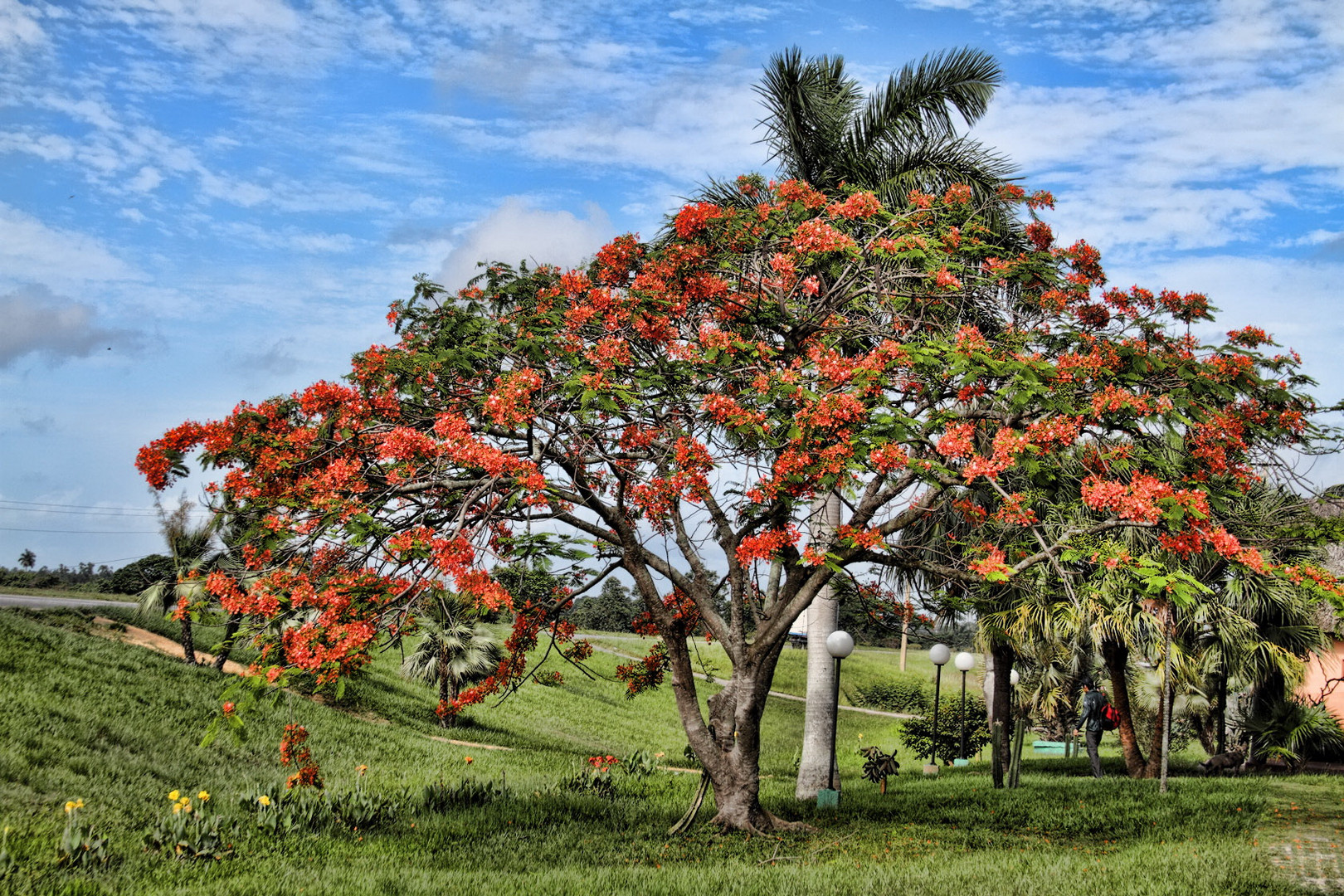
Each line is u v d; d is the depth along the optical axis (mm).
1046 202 12070
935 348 9141
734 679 10844
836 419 8586
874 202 10219
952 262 10492
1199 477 9211
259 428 8875
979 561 9328
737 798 10656
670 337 10164
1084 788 13484
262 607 8305
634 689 12938
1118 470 9258
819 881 7922
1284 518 9938
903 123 14055
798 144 14031
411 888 7699
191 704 16234
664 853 9531
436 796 12227
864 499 10602
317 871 8258
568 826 10930
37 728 12508
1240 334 9789
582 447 9609
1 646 15484
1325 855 8828
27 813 9547
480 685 12031
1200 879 7688
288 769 14711
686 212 10289
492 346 9656
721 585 12047
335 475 8500
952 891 7516
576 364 9367
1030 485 10008
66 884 7379
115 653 17625
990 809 12023
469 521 9062
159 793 11633
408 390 9492
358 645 8148
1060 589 12945
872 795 14242
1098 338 9859
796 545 9766
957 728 24719
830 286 11086
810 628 13789
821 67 14297
